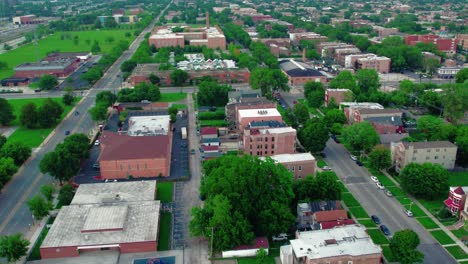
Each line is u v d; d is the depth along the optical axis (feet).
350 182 650.43
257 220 515.09
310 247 440.45
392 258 469.16
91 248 489.67
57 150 653.71
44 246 478.59
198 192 630.33
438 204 582.35
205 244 508.94
